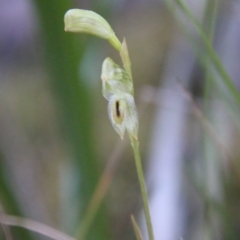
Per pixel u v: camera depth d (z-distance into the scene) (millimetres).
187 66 428
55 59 343
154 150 398
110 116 271
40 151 537
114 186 473
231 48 415
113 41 271
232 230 342
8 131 535
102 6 364
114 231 429
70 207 358
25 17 678
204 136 347
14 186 353
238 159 402
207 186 345
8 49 679
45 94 614
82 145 352
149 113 539
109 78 271
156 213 358
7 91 633
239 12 375
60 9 335
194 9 402
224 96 342
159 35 669
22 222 341
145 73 617
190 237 351
